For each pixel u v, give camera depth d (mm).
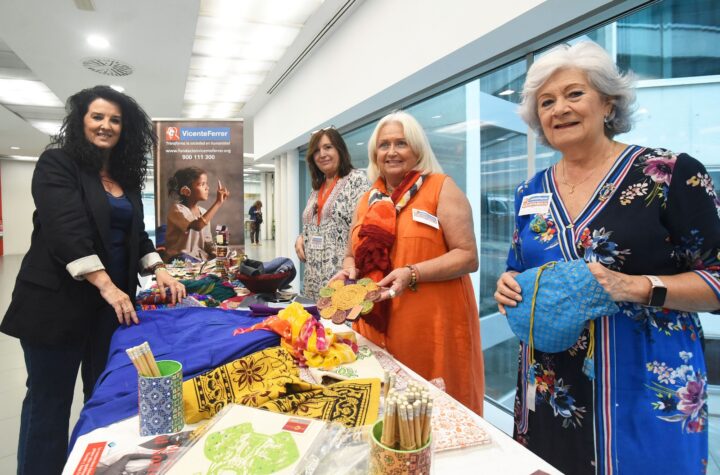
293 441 655
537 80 957
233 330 1233
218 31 3820
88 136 1491
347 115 3826
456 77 2682
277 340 1126
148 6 2980
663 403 821
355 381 919
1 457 1968
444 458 680
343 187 2238
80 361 1468
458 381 1356
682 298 776
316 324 1134
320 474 589
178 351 1074
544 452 976
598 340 872
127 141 1619
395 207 1403
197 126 2902
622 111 945
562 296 843
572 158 969
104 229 1458
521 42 2131
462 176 3160
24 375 2943
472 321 1415
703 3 1646
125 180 1661
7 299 5559
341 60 3711
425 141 1429
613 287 803
